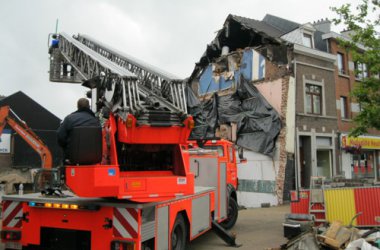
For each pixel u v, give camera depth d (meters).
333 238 7.18
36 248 5.91
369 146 21.45
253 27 19.22
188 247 8.07
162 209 5.88
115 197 5.24
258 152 17.22
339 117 20.23
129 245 5.13
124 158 5.87
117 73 5.77
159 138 5.72
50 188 6.27
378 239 6.76
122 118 5.35
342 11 11.03
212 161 9.11
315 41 20.89
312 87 18.73
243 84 18.02
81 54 11.41
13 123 12.84
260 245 8.27
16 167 19.22
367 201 9.05
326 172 19.45
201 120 16.25
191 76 22.39
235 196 10.55
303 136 18.19
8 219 6.02
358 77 21.94
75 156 4.99
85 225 5.44
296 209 9.55
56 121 24.39
